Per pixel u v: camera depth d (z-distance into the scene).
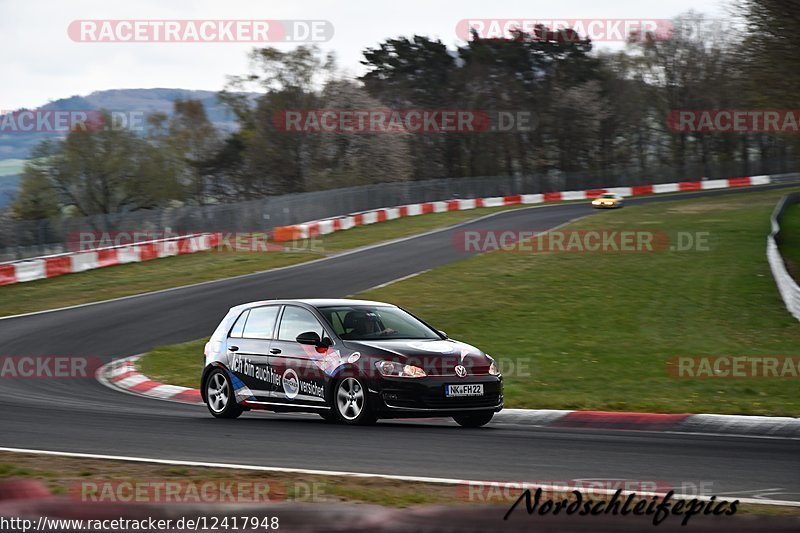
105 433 24.89
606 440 23.80
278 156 181.88
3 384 38.16
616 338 45.69
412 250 95.44
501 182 180.12
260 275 78.50
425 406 25.39
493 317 52.94
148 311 60.72
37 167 176.00
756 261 74.56
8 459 20.17
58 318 58.56
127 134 181.62
